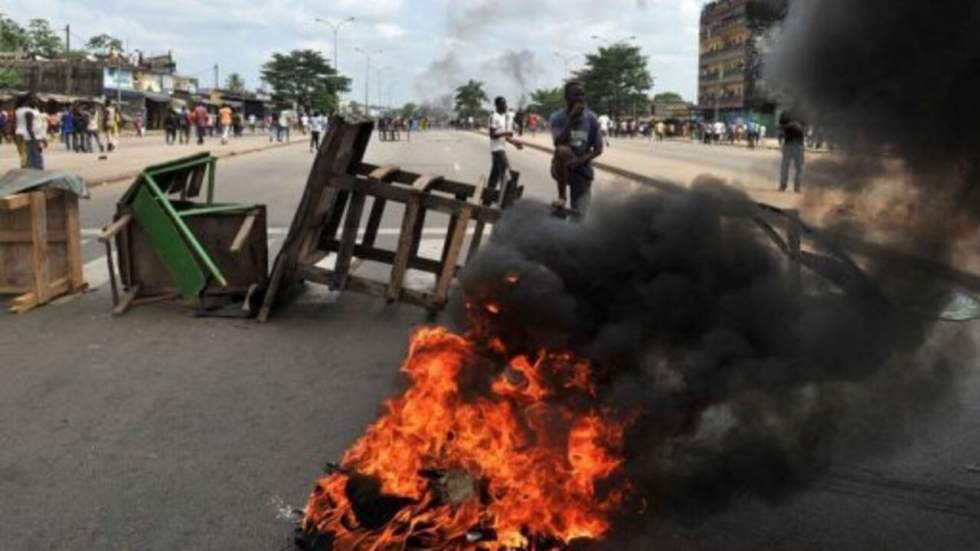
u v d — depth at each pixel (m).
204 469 3.84
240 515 3.39
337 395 4.87
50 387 4.95
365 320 6.68
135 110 62.97
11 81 59.50
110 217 12.19
